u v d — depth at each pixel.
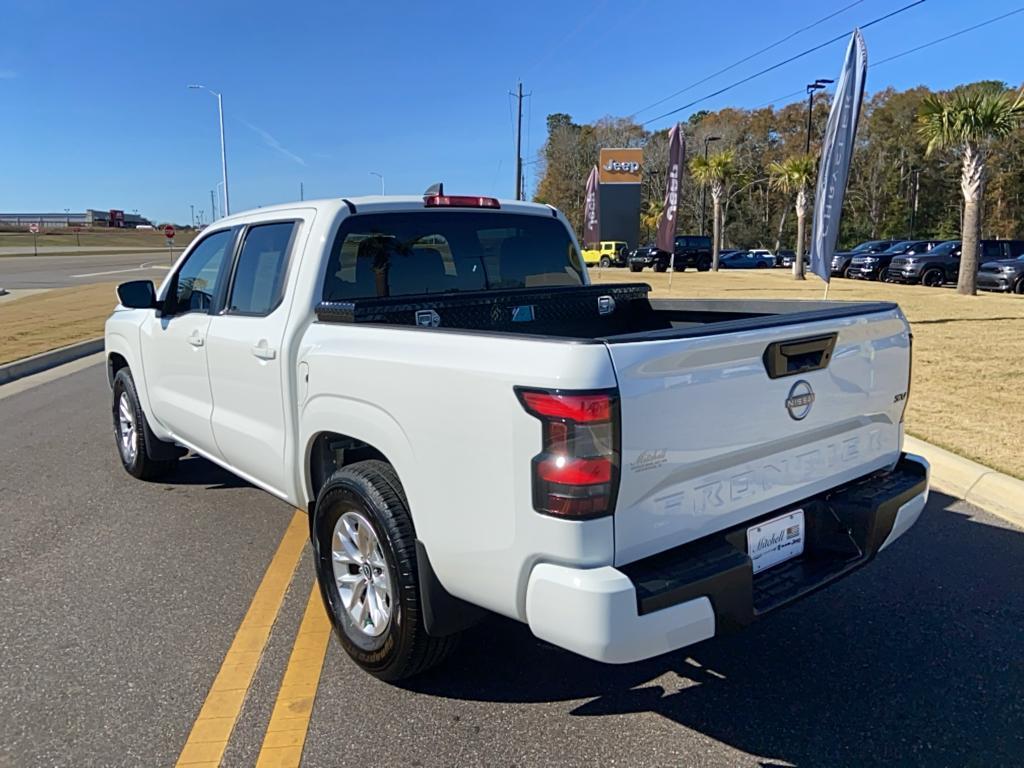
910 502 3.19
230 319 4.12
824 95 79.12
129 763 2.68
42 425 7.86
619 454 2.27
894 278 28.02
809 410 2.86
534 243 4.58
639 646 2.29
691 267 45.84
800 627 3.63
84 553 4.52
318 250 3.63
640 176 65.44
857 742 2.78
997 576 4.10
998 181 65.06
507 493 2.42
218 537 4.77
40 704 3.03
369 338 3.07
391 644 2.98
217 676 3.23
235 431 4.12
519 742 2.79
